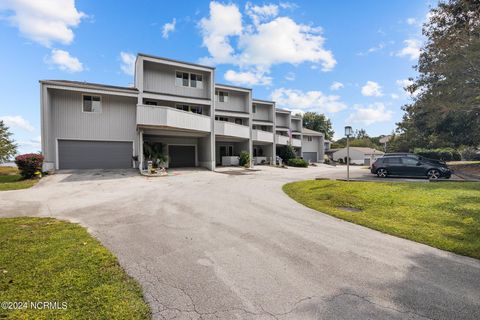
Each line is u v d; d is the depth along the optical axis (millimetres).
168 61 21156
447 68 15586
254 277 3527
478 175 16578
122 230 5629
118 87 19672
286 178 17547
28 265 3641
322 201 9258
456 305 2863
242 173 21359
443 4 12547
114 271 3547
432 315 2680
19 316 2496
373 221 6449
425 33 16297
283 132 40594
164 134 22953
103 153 19703
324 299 2990
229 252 4430
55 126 18219
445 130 21828
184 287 3229
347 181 13430
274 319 2607
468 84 15625
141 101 19828
